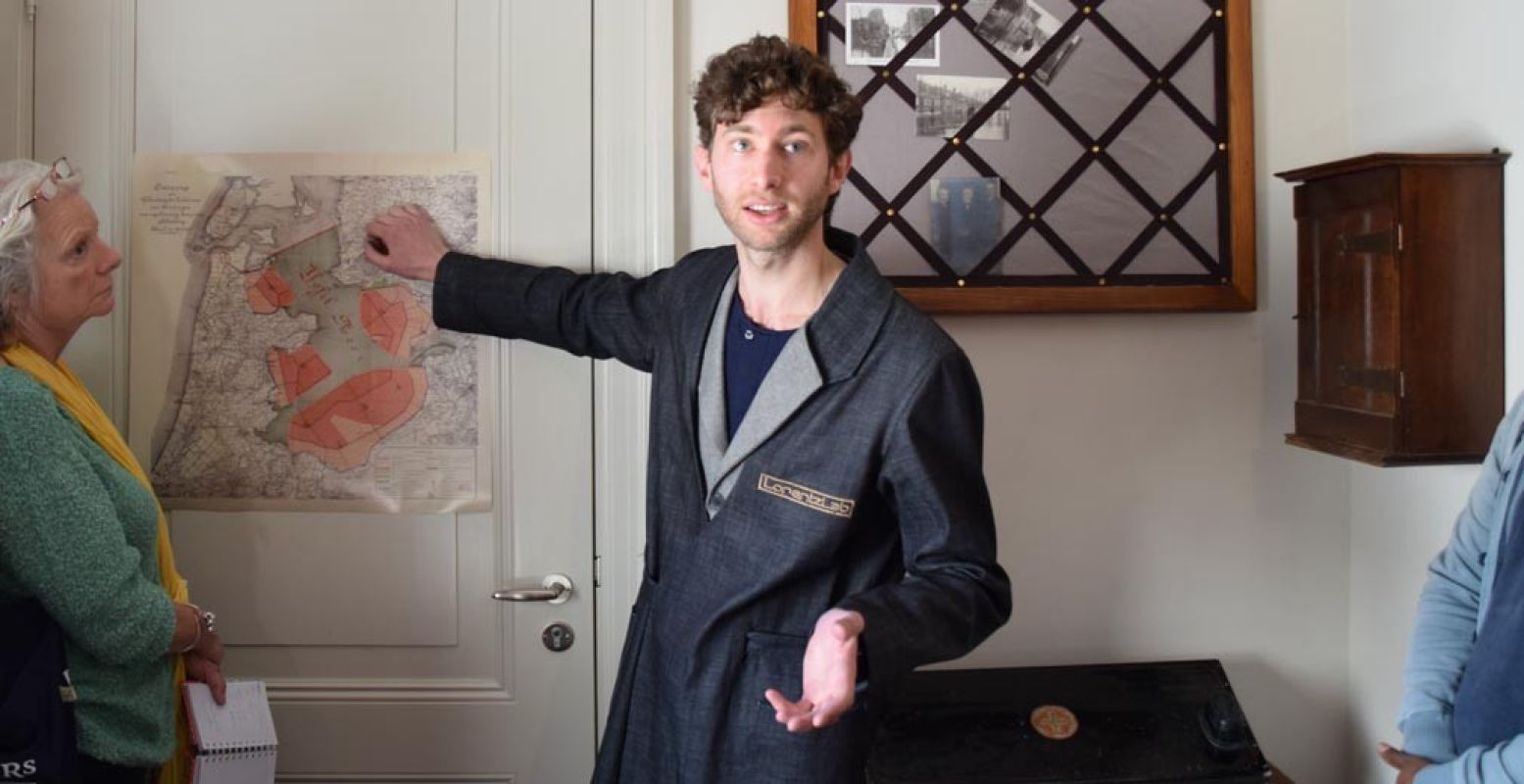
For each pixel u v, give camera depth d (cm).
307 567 193
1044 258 189
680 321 156
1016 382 193
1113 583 196
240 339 189
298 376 190
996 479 194
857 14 186
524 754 196
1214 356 195
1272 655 198
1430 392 162
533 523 193
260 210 188
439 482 192
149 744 149
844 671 120
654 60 187
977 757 172
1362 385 169
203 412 189
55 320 151
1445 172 161
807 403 142
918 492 140
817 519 140
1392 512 187
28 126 185
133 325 188
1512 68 159
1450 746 136
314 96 188
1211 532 196
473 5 188
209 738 155
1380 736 191
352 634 194
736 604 141
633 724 152
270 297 189
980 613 137
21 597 140
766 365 147
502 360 191
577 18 188
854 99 143
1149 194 189
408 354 190
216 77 188
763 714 141
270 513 192
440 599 194
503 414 192
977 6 187
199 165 187
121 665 145
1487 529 143
